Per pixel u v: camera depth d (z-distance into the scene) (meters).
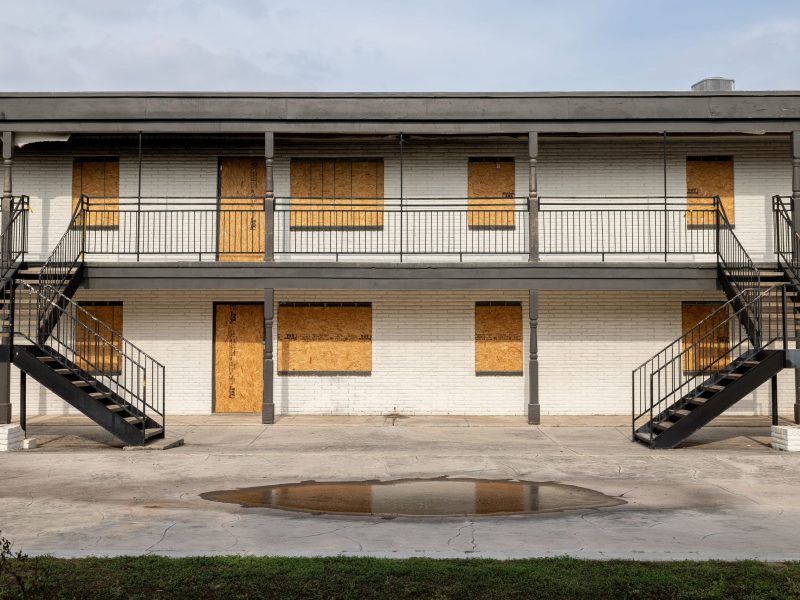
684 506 9.39
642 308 18.77
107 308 18.75
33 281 16.11
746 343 18.56
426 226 18.89
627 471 11.65
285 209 18.84
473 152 18.89
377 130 16.94
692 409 13.81
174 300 18.78
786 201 18.78
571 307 18.78
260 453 13.09
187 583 6.39
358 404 18.66
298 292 18.78
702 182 18.86
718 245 16.80
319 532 8.15
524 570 6.69
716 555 7.23
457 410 18.62
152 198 18.08
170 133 17.33
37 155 18.94
